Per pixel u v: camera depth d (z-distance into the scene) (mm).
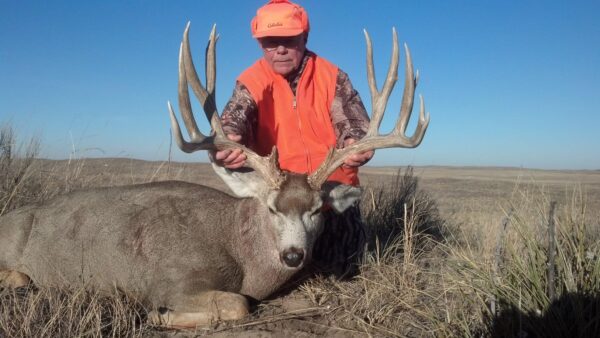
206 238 1705
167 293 1658
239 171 1835
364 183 3316
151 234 1716
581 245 1436
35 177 2697
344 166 1770
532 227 1632
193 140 1674
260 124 1994
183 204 1784
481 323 1369
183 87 1662
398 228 2434
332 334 1520
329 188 1759
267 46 1937
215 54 1735
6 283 1820
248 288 1744
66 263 1812
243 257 1731
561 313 1313
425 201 2783
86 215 1832
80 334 1331
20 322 1377
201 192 1846
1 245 1912
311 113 1985
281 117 1979
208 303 1606
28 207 1977
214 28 1724
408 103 1700
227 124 1889
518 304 1350
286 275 1733
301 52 1977
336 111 2012
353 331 1526
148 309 1667
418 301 1670
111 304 1573
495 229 2256
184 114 1671
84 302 1527
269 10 1914
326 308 1683
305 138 1977
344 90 2023
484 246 1896
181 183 1902
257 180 1724
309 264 1955
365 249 2014
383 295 1715
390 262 2010
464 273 1561
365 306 1661
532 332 1323
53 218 1881
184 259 1667
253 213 1744
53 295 1545
